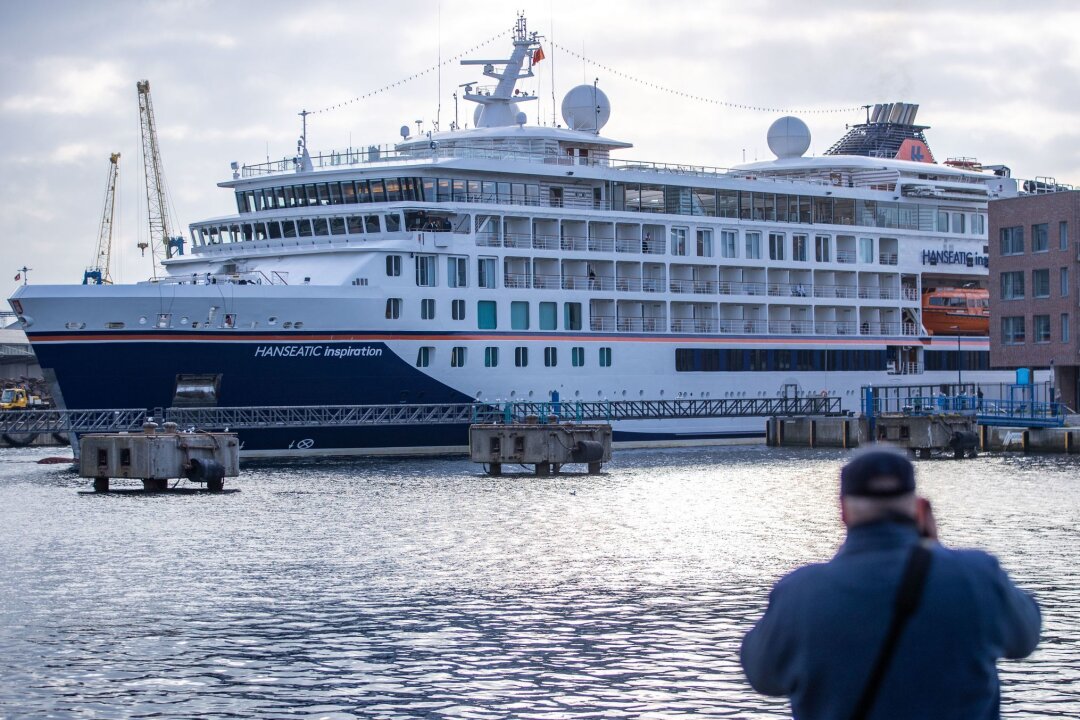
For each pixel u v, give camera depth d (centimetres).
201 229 9775
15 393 17162
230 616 3825
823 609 1156
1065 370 11425
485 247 9225
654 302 10306
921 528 1197
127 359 8056
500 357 9294
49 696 2980
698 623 3684
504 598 4069
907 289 11969
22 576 4522
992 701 1177
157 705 2912
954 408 11031
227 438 7319
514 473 8269
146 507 6488
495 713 2839
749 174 12250
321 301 8506
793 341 11050
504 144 10094
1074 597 3931
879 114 14088
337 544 5228
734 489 7281
